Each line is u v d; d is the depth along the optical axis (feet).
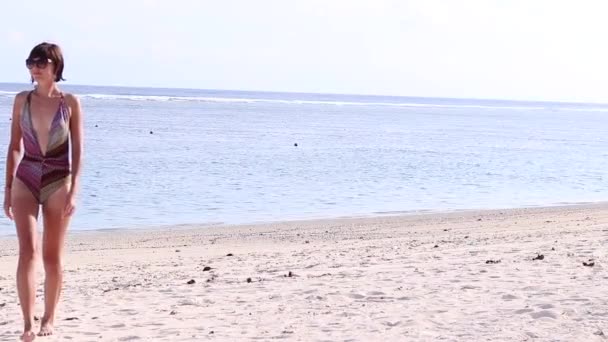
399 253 51.96
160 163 154.81
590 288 31.71
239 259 53.16
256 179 132.46
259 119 395.96
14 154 22.86
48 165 22.68
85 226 79.25
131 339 25.81
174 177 130.62
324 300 32.60
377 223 81.87
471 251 49.67
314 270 43.88
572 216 84.74
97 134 236.84
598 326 24.88
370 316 28.35
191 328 27.61
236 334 26.21
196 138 237.25
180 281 41.86
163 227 79.30
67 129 22.85
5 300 37.17
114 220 84.02
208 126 309.63
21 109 22.54
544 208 97.66
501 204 106.11
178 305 33.09
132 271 48.55
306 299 33.04
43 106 22.57
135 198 103.19
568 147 251.39
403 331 25.45
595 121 570.05
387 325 26.66
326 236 70.54
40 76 22.34
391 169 157.48
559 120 568.41
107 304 33.81
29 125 22.45
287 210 95.76
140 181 122.72
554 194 121.08
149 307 32.71
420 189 123.44
